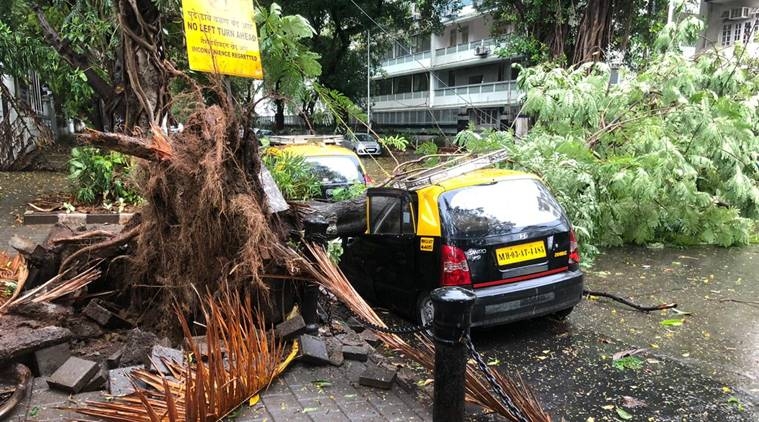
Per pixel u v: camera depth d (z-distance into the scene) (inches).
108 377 136.4
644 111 374.3
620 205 355.6
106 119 370.9
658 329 219.1
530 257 207.2
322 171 363.9
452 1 1226.0
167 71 204.7
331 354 162.2
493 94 1364.4
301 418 128.6
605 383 171.6
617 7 696.4
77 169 405.1
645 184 320.2
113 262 187.2
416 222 213.8
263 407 133.2
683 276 293.7
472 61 1457.9
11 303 156.6
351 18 1124.5
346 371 156.9
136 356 148.2
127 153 154.5
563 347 202.5
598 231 358.9
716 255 342.3
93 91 443.8
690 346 201.3
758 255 340.8
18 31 432.8
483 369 107.9
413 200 217.5
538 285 205.0
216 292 158.1
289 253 165.3
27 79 504.1
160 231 169.2
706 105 350.6
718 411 152.8
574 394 164.4
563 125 363.6
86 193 393.4
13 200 429.7
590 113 355.3
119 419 116.0
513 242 204.2
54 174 584.1
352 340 179.3
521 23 765.3
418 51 1720.0
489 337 214.1
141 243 172.6
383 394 144.6
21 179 540.7
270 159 290.0
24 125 592.4
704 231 365.1
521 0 761.6
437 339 109.5
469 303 107.0
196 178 158.7
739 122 360.2
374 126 1749.5
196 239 160.2
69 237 186.1
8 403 122.3
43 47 430.9
